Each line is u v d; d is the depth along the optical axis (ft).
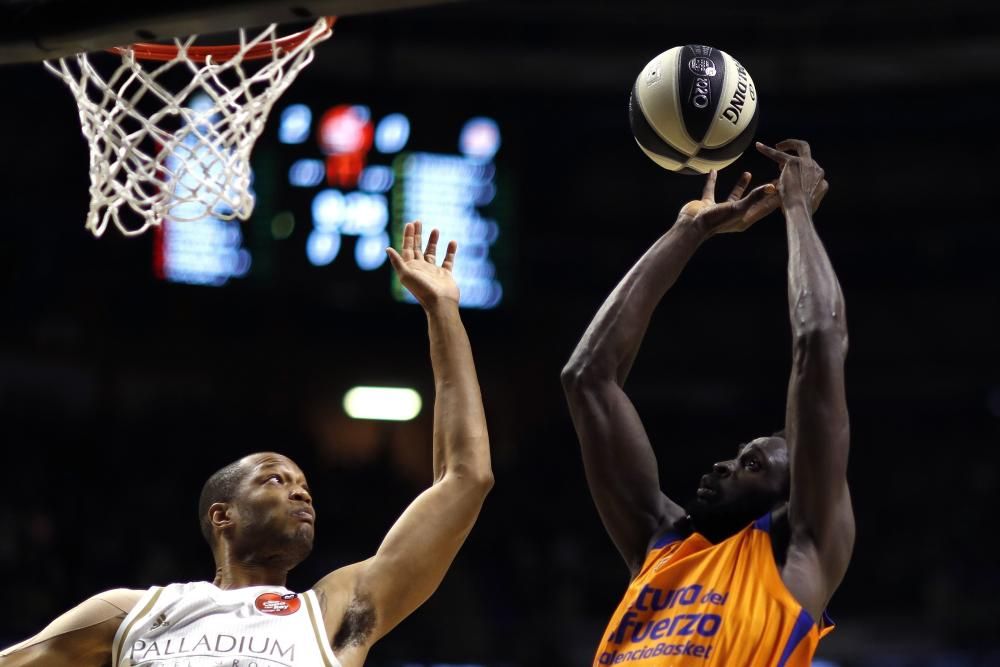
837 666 52.01
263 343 62.59
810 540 11.66
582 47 61.77
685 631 11.61
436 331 13.99
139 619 12.41
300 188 58.59
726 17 61.05
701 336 70.13
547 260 67.62
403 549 13.00
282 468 13.46
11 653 12.41
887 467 68.03
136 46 17.04
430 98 60.29
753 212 13.88
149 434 59.77
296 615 12.40
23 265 58.34
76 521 55.11
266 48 17.76
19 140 58.18
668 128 14.32
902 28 60.13
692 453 69.31
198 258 57.11
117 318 59.67
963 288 68.13
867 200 67.31
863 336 69.31
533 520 63.46
